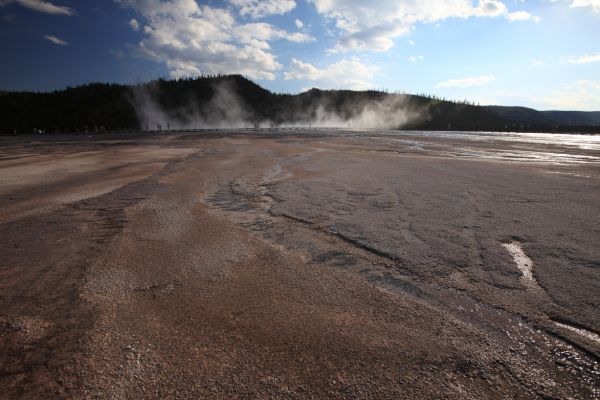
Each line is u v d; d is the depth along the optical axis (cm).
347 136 3709
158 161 1371
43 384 217
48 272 378
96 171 1106
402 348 253
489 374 229
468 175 991
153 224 551
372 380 222
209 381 219
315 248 450
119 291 337
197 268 389
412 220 555
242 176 1002
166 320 287
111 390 212
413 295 331
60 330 274
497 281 353
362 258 416
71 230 521
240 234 505
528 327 280
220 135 3900
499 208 622
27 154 1709
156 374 225
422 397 209
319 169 1123
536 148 2181
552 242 451
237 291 337
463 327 280
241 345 255
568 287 337
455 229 509
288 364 235
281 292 336
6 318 291
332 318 291
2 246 456
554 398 211
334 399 206
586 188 796
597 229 500
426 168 1138
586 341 262
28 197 733
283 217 588
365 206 645
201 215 605
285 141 2739
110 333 269
